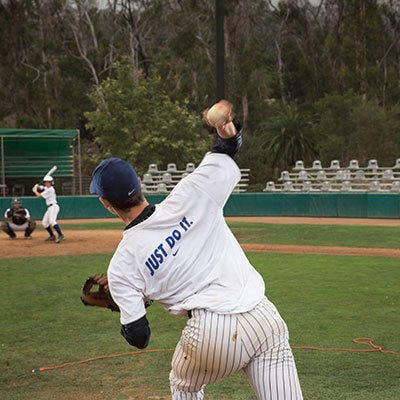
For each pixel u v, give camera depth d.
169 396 18.67
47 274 41.78
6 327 27.56
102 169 10.25
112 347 24.06
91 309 30.89
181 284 10.00
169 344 24.28
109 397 18.69
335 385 19.06
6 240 62.88
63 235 67.06
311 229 73.00
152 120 143.00
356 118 165.62
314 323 26.80
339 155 162.50
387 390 18.59
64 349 23.94
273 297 32.44
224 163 10.37
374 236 64.38
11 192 131.88
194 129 148.25
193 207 10.10
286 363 9.99
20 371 21.41
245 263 10.45
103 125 146.12
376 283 36.28
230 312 9.82
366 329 25.73
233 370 9.96
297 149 154.25
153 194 100.25
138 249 9.96
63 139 131.50
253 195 98.69
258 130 190.00
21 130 116.12
